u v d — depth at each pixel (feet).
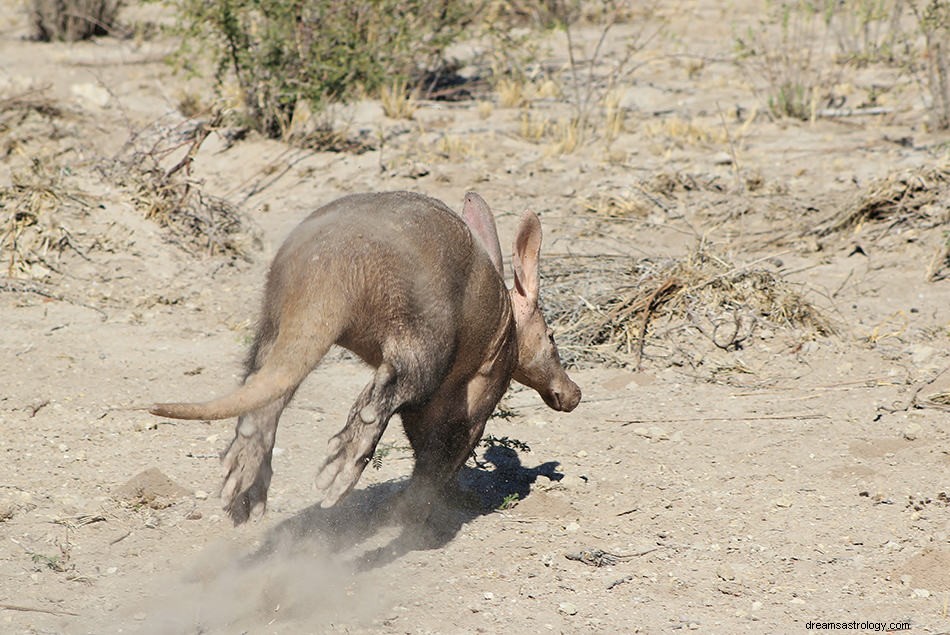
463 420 75.61
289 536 76.79
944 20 184.24
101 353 112.06
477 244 73.31
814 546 75.97
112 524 78.07
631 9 296.92
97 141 179.32
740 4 310.86
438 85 229.04
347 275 64.08
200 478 86.07
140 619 65.31
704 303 119.65
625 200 158.61
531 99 217.36
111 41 269.23
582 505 83.35
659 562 74.13
